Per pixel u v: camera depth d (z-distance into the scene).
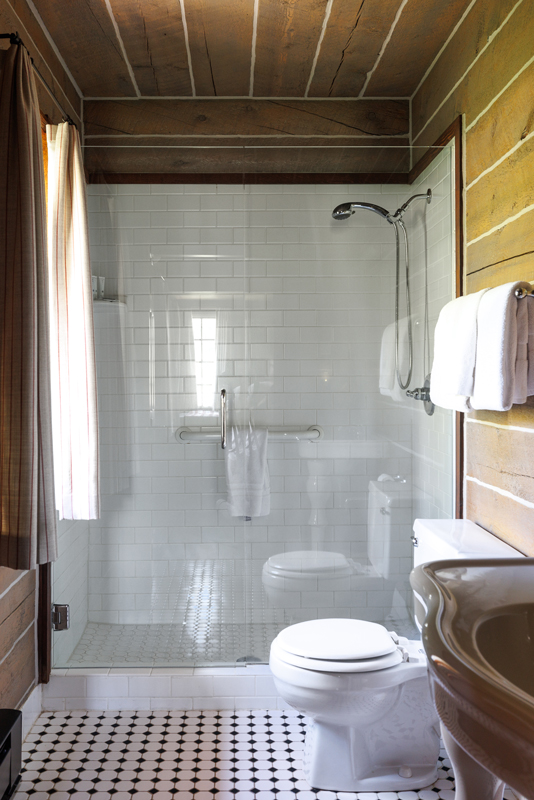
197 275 2.39
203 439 2.42
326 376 2.38
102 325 2.41
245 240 2.37
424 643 0.61
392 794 1.75
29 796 1.71
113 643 2.38
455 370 1.87
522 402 1.63
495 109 1.93
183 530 2.42
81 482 2.14
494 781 0.88
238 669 2.29
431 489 2.37
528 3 1.69
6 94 1.56
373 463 2.38
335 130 2.85
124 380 2.42
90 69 2.55
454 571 0.85
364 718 1.71
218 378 2.41
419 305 2.36
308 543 2.39
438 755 1.89
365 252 2.36
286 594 2.38
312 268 2.37
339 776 1.76
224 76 2.63
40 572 2.21
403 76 2.66
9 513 1.53
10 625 1.93
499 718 0.43
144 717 2.17
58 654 2.29
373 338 2.37
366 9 2.15
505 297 1.63
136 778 1.80
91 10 2.13
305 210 2.36
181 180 2.38
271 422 2.40
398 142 2.85
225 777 1.81
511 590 0.79
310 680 1.66
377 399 2.38
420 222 2.34
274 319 2.39
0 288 1.54
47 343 1.65
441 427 2.37
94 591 2.41
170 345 2.41
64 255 2.06
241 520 2.41
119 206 2.38
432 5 2.14
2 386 1.54
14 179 1.55
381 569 2.38
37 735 2.04
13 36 1.57
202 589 2.41
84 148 2.37
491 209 1.98
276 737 2.04
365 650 1.72
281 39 2.34
